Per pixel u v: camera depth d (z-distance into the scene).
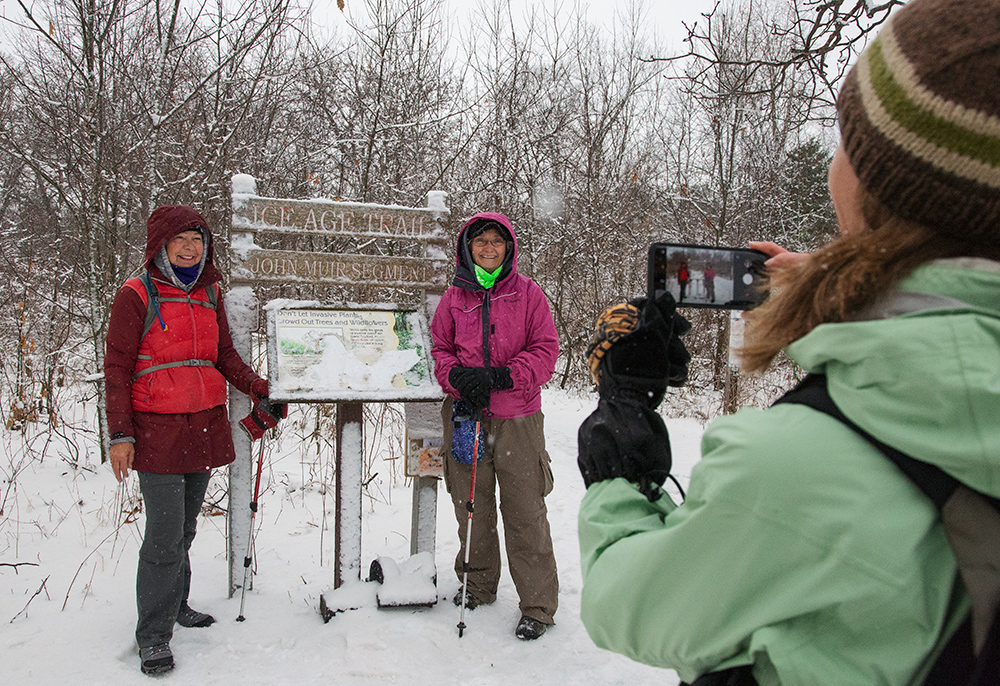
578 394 11.35
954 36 0.67
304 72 8.70
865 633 0.72
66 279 7.25
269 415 3.09
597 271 12.77
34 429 6.42
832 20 4.25
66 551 3.89
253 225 3.32
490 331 3.14
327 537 4.25
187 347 2.88
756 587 0.75
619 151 13.50
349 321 3.32
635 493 1.00
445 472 3.37
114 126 5.73
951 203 0.68
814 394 0.76
